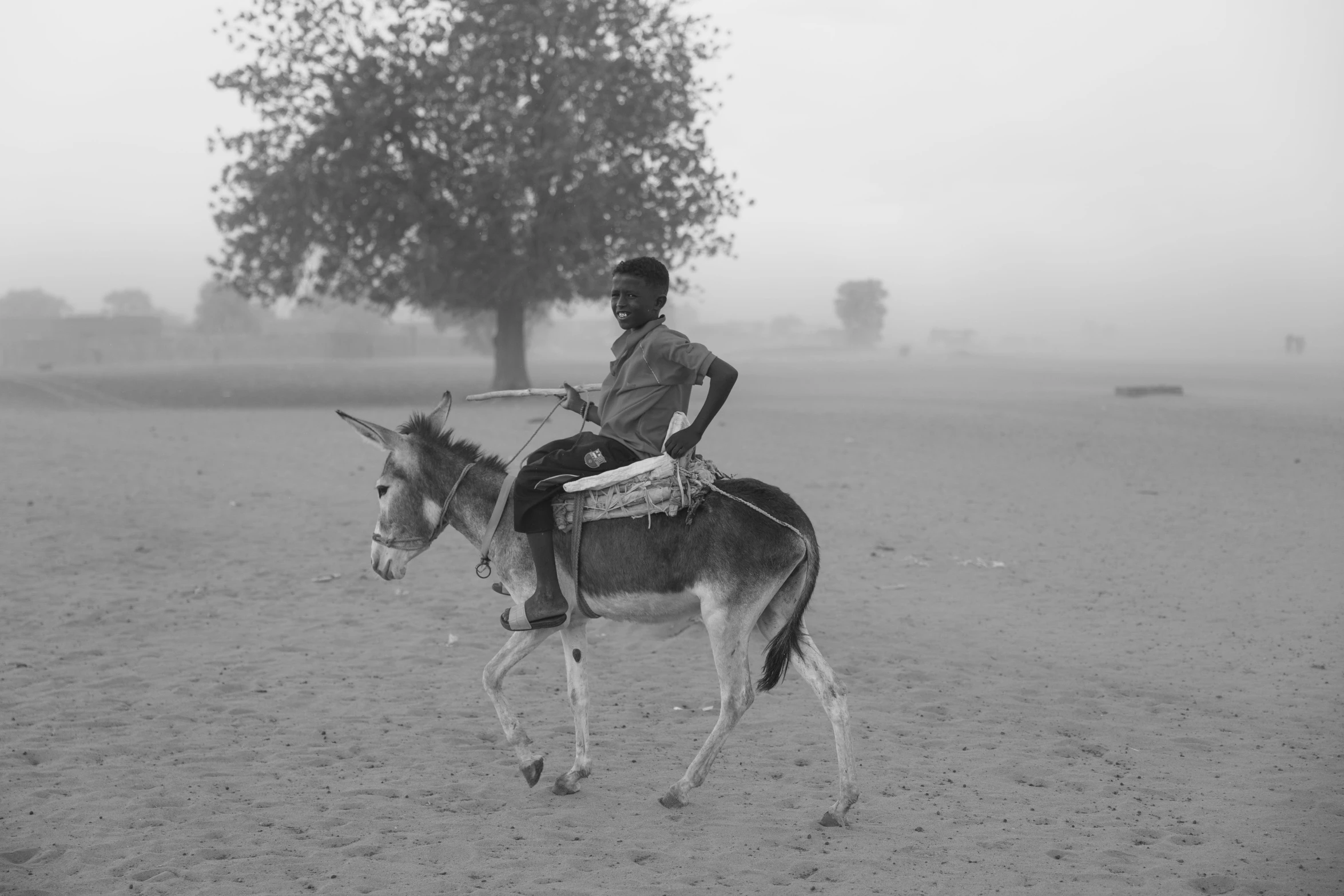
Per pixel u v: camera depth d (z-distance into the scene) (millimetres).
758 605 5824
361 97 38906
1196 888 5297
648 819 6051
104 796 6246
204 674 8891
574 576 6051
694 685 8727
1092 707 8297
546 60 40219
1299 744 7512
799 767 6922
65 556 13188
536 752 6418
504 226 41531
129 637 10000
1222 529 15875
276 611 11023
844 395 46281
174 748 7129
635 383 6039
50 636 9938
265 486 18797
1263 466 22516
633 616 6094
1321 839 5875
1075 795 6559
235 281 41156
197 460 21906
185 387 48719
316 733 7488
